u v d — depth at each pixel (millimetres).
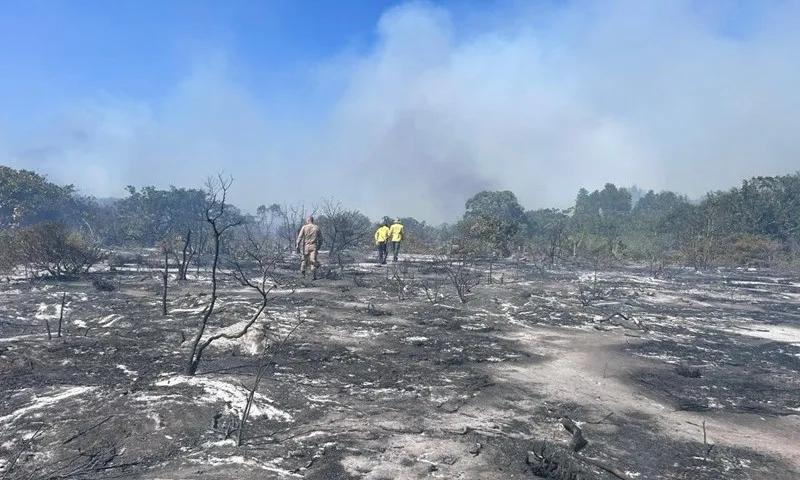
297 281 15414
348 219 28156
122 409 4918
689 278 20188
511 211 46625
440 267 20859
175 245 22609
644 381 6910
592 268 22641
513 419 5398
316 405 5387
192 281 15047
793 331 10531
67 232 15836
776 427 5480
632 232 36875
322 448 4445
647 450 4805
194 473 3920
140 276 15992
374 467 4176
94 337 7848
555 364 7605
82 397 5215
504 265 23219
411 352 7828
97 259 17156
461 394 6043
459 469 4234
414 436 4812
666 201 65000
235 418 4902
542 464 4266
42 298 11375
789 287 17906
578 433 4926
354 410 5348
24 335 7996
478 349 8180
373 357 7414
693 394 6438
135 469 3959
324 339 8289
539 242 31500
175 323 9008
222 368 6395
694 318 11688
